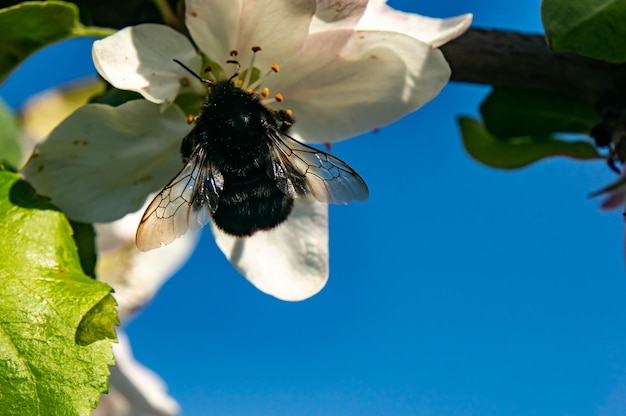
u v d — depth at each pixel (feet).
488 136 0.76
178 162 0.65
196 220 0.64
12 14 0.63
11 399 0.56
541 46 0.69
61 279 0.59
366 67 0.64
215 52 0.64
